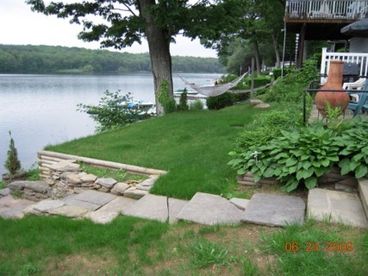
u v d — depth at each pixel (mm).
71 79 59250
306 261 2309
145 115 12266
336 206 3078
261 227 2928
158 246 2820
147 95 30953
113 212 3846
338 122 4215
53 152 6621
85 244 2977
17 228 3439
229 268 2389
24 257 2854
